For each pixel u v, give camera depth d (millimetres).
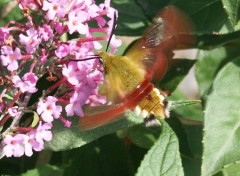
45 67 349
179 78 427
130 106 312
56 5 339
